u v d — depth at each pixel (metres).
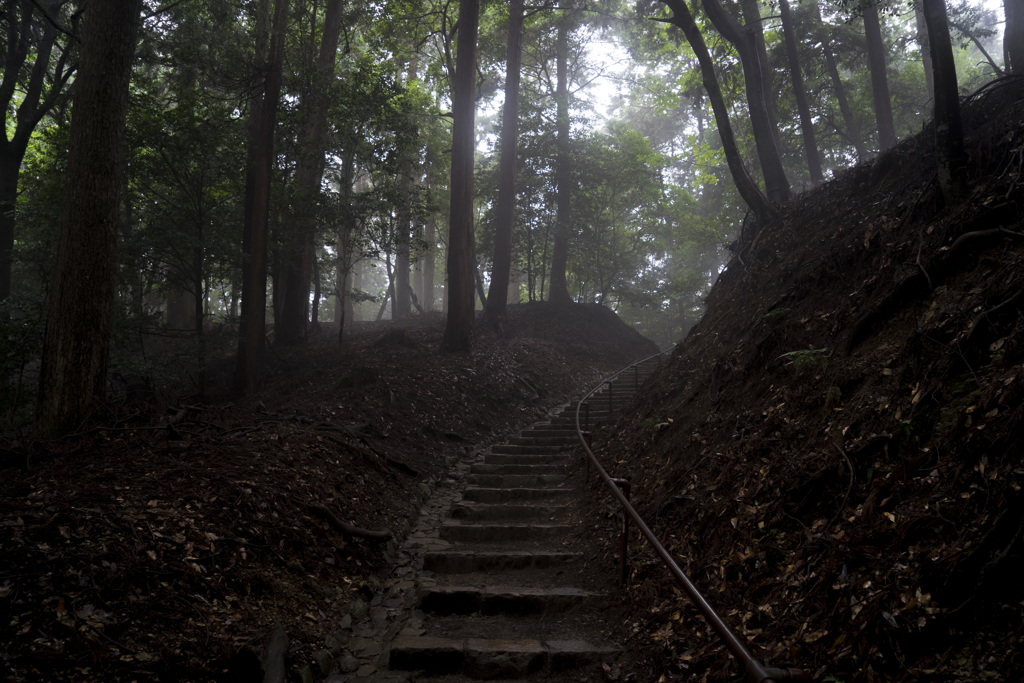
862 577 3.28
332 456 7.30
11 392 8.91
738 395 6.40
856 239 6.71
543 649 4.29
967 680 2.55
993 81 6.68
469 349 15.18
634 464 7.22
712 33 20.50
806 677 2.27
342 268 15.38
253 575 4.58
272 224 14.82
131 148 12.51
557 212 24.00
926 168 6.80
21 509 4.14
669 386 8.78
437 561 6.07
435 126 23.00
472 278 15.61
